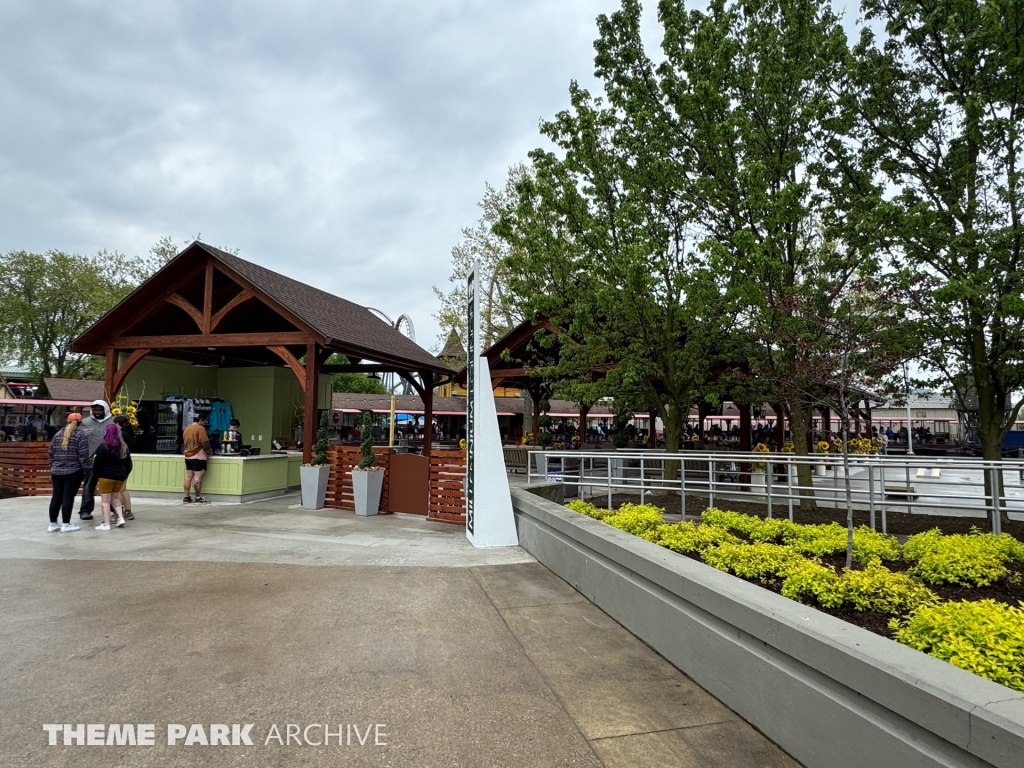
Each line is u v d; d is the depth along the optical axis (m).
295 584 5.85
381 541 8.07
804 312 6.90
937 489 16.41
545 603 5.26
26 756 2.83
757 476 14.68
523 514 7.61
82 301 40.31
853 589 3.88
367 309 20.52
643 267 8.88
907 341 8.41
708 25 9.14
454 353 29.09
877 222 7.92
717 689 3.42
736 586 3.48
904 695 2.19
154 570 6.39
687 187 9.85
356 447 11.13
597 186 10.36
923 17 8.72
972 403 10.54
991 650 2.60
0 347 40.06
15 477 13.05
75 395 27.88
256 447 15.70
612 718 3.21
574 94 10.15
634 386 10.95
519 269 11.20
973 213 8.64
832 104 8.83
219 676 3.72
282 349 12.08
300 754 2.86
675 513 9.34
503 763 2.79
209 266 12.70
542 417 35.50
